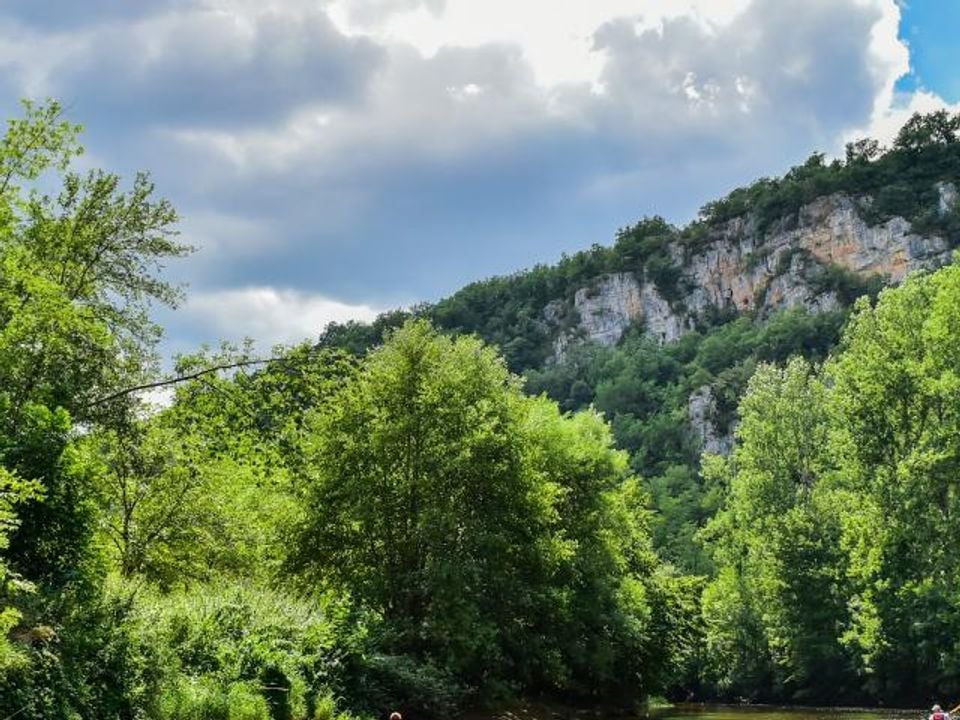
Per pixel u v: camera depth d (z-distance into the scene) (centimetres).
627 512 4750
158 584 2738
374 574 3031
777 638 6469
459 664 2916
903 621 5084
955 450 4744
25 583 1435
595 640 3953
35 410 1966
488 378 3397
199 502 2905
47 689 1479
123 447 2470
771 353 16888
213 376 2345
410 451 3144
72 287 2397
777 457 7250
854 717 4569
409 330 3294
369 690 2538
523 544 3234
